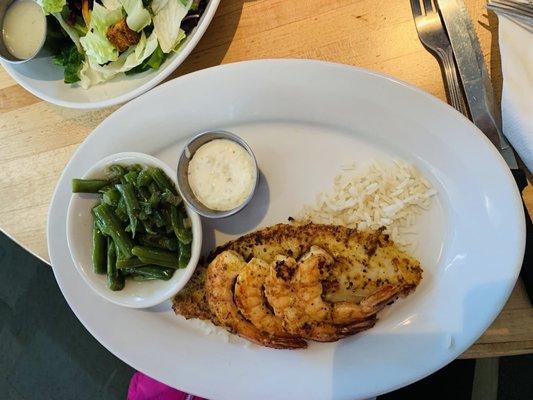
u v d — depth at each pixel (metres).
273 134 0.31
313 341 0.29
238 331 0.28
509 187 0.25
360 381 0.28
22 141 0.35
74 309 0.32
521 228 0.25
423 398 0.36
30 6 0.34
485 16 0.28
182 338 0.31
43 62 0.34
